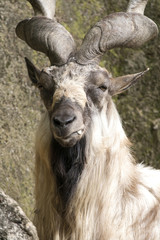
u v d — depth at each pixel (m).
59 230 14.22
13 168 20.48
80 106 13.38
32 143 21.72
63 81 13.78
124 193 14.61
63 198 14.16
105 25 14.51
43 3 15.44
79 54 14.22
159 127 24.41
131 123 24.53
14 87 22.06
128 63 25.38
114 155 14.22
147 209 14.93
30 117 22.16
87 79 13.95
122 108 24.75
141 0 15.79
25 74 22.58
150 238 14.86
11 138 21.03
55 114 13.00
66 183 14.08
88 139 13.89
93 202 14.02
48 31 14.44
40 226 14.55
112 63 25.38
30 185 20.97
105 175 14.08
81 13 25.75
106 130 14.22
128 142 14.82
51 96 13.98
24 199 20.53
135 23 14.75
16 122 21.56
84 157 13.93
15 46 22.78
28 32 14.87
